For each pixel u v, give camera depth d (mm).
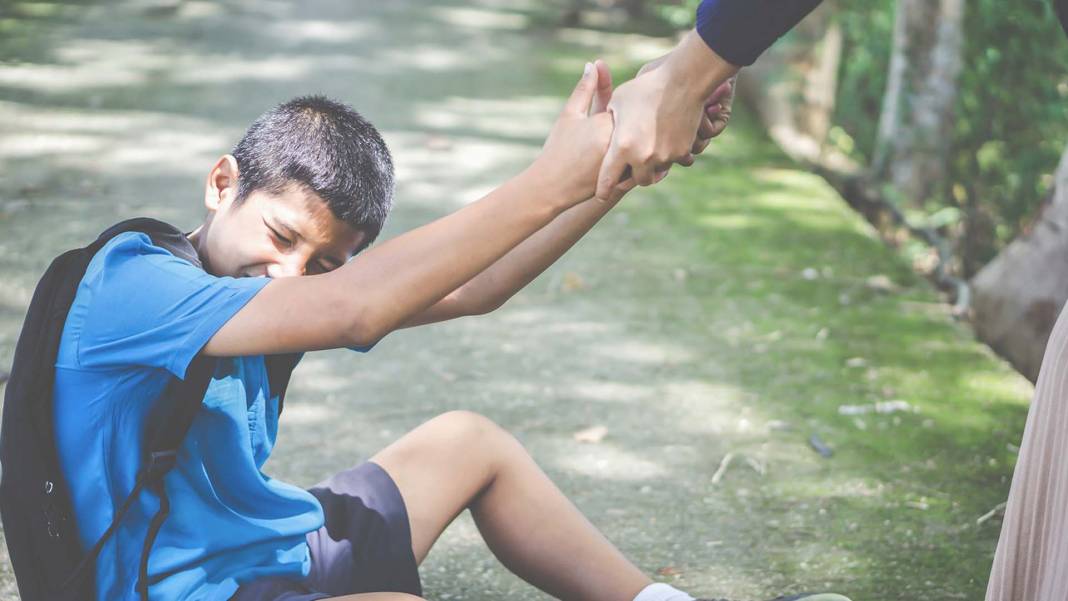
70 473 2193
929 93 7035
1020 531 2199
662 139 2076
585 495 3773
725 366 4781
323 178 2221
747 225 6555
